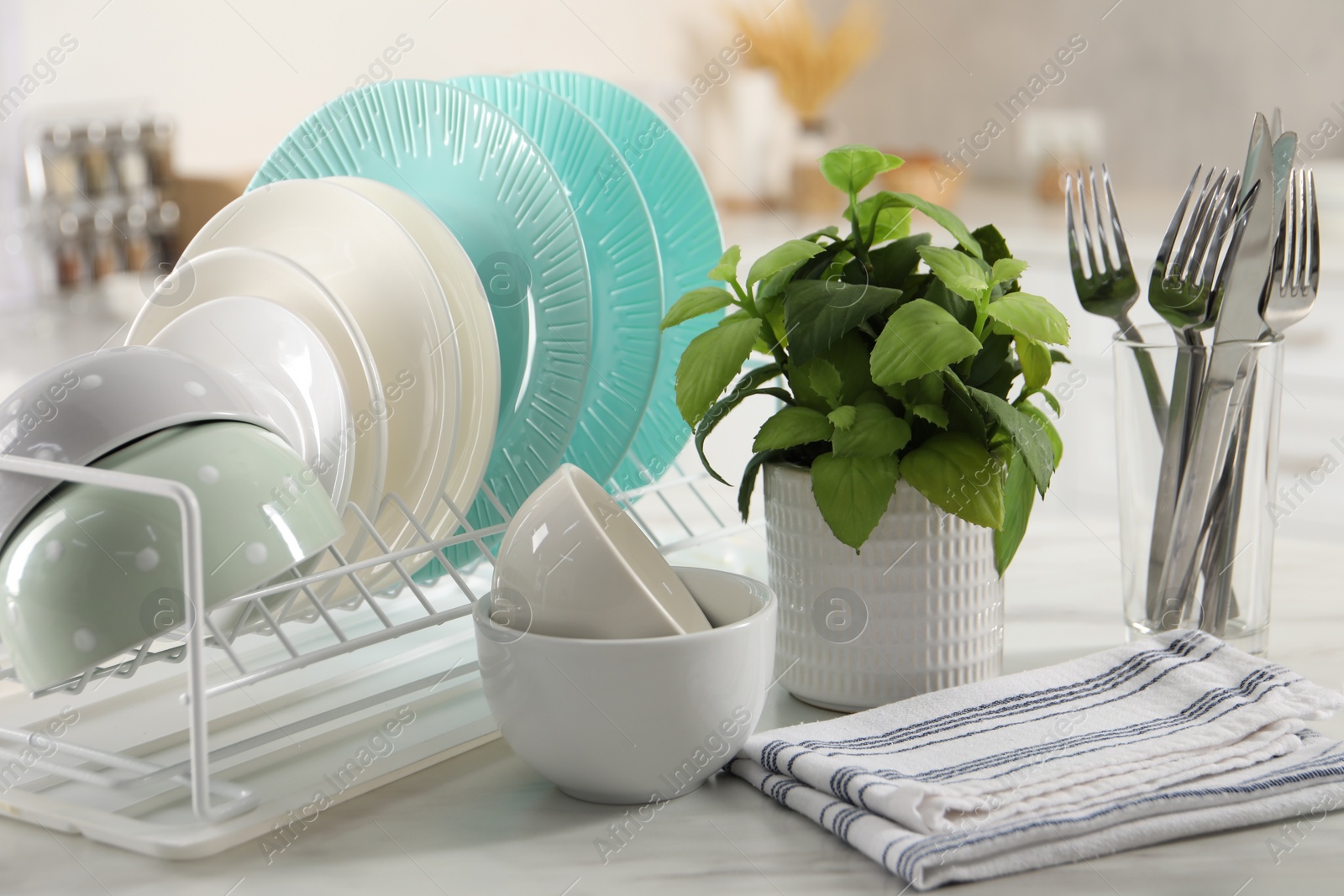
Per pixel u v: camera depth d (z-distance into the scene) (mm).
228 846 488
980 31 2723
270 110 1843
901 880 450
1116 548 927
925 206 601
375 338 670
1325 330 1773
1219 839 478
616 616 493
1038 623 752
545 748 505
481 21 2025
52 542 464
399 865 475
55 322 1753
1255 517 658
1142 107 2594
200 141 1851
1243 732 527
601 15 2258
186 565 457
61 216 1796
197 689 476
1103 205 688
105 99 1797
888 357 544
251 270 694
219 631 514
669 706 488
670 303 911
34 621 465
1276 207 606
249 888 458
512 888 454
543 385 751
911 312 548
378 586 731
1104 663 613
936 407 572
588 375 751
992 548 615
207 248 707
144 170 1803
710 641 487
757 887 449
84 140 1787
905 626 602
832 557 603
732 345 593
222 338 622
